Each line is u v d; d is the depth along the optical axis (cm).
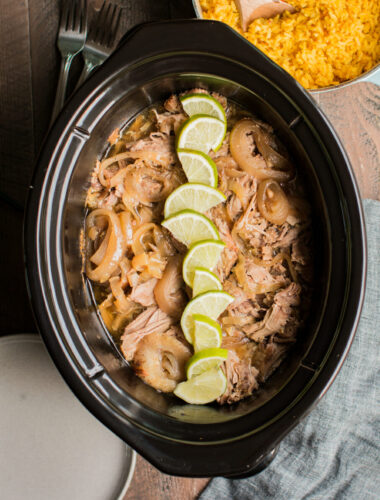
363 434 73
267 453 52
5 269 68
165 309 58
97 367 55
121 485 67
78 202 58
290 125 56
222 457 52
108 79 54
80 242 59
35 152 68
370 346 72
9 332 68
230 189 59
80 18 68
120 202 59
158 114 60
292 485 72
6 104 68
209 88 59
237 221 58
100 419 53
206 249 56
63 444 68
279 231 59
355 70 70
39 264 53
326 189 55
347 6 69
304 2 69
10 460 67
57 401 67
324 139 54
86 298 59
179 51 54
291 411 53
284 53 70
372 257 72
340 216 54
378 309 72
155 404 57
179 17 70
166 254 58
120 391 56
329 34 69
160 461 52
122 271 58
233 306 58
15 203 68
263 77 54
